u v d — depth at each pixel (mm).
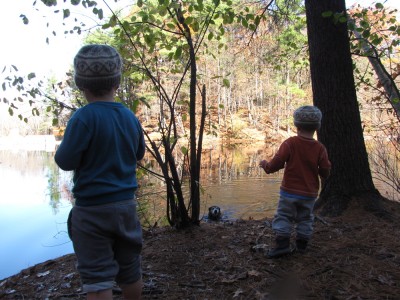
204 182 13344
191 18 4211
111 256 2215
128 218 2242
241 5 7008
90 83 2219
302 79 32719
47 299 3230
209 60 24344
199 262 3650
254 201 10336
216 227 4711
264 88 41031
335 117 5016
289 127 39344
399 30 5434
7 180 14805
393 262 3477
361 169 5051
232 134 36625
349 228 4387
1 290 3652
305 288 3066
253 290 3066
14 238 7410
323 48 5027
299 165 3641
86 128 2117
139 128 2461
